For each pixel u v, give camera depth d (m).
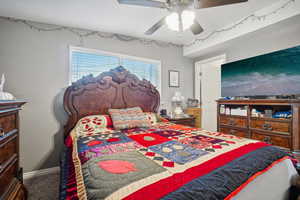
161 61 3.39
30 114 2.26
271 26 2.17
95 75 2.74
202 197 0.67
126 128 2.12
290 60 2.01
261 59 2.33
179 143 1.39
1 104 1.14
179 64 3.64
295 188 1.24
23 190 1.55
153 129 2.09
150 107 3.02
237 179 0.84
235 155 1.08
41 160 2.31
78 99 2.39
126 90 2.78
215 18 2.43
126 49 2.98
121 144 1.39
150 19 2.35
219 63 3.29
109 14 2.20
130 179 0.76
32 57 2.29
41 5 1.95
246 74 2.53
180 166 0.91
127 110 2.42
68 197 0.86
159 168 0.88
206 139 1.51
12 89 2.17
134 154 1.12
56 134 2.40
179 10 1.47
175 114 3.31
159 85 3.39
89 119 2.18
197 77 3.76
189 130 1.99
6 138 1.28
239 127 2.50
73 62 2.58
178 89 3.63
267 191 1.05
